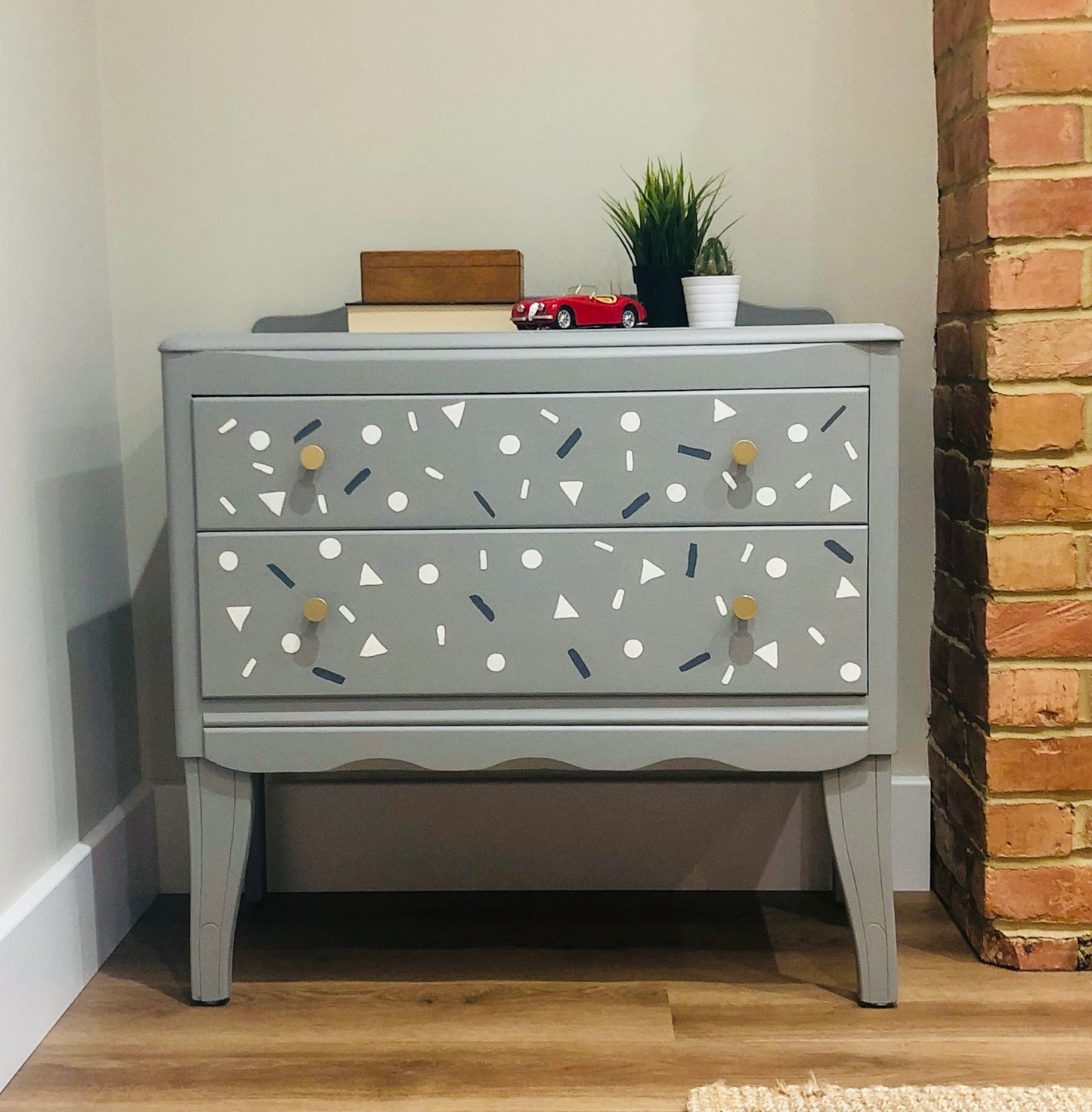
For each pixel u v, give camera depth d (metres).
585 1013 1.45
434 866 1.84
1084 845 1.53
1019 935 1.55
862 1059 1.33
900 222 1.75
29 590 1.46
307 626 1.39
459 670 1.39
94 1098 1.29
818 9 1.72
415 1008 1.47
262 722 1.41
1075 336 1.48
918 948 1.62
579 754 1.40
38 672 1.48
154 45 1.75
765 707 1.39
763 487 1.36
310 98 1.76
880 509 1.36
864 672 1.38
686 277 1.57
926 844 1.82
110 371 1.77
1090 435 1.49
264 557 1.38
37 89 1.53
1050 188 1.47
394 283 1.60
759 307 1.76
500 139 1.76
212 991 1.48
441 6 1.74
